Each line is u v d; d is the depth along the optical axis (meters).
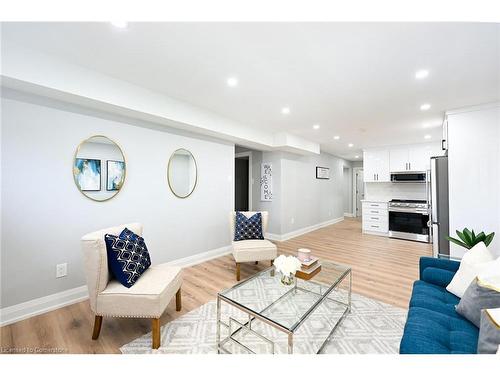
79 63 1.91
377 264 3.28
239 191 6.40
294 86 2.29
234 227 3.33
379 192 5.79
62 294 2.12
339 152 6.51
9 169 1.85
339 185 7.44
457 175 2.83
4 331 1.73
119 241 1.75
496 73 1.99
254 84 2.26
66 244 2.15
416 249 4.07
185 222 3.25
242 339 1.68
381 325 1.84
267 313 1.48
